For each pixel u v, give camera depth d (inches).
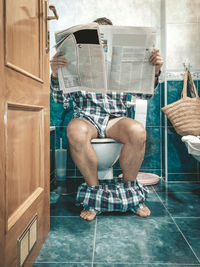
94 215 50.3
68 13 85.2
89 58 47.8
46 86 39.9
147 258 35.2
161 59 49.1
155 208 55.9
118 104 61.7
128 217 50.8
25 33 30.6
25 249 29.9
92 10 85.0
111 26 46.9
